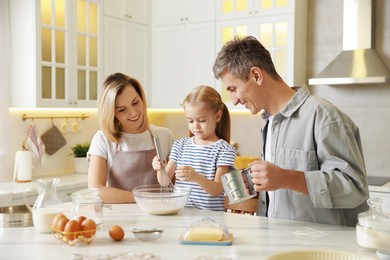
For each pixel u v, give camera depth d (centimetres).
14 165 363
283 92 178
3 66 346
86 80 384
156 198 176
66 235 137
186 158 230
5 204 298
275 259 123
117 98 224
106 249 135
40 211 154
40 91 344
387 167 380
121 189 231
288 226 161
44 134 387
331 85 401
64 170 406
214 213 184
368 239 132
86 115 424
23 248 136
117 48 415
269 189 151
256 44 175
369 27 367
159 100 454
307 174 154
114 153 234
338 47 395
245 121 444
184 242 140
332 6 397
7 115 350
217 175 219
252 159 353
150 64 456
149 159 236
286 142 175
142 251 133
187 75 436
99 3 391
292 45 379
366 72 355
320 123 165
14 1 346
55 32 356
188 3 432
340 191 154
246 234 151
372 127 386
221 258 124
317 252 128
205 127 225
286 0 382
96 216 156
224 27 414
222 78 179
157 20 451
